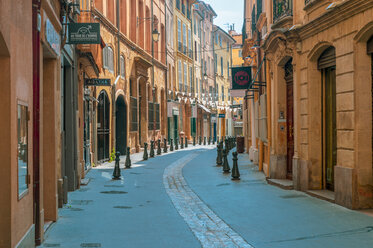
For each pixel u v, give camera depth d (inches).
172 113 1464.1
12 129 195.2
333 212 325.1
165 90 1416.1
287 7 478.3
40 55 253.8
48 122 308.3
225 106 2406.5
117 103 989.2
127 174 639.8
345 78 343.6
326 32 377.4
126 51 981.2
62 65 409.4
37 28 243.9
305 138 426.0
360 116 328.8
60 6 355.9
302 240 253.1
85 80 606.2
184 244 253.6
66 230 285.9
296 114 444.5
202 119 1968.5
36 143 246.8
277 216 324.8
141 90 1175.6
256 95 781.3
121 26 987.9
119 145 1000.2
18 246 201.0
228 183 532.1
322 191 406.6
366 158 329.7
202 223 313.4
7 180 192.5
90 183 530.0
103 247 245.1
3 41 181.3
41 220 255.0
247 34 1042.7
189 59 1771.7
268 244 248.5
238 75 753.0
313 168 419.5
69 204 386.0
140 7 1150.3
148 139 1215.6
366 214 313.6
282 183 473.7
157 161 877.2
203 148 1424.7
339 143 353.4
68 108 464.8
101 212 351.9
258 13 722.8
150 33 1242.0
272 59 534.0
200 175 633.0
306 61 422.9
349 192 333.4
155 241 260.4
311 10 413.7
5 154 192.5
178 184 543.2
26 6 226.5
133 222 315.6
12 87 195.5
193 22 1867.6
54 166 309.1
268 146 568.7
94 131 725.3
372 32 317.1
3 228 191.9
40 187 253.8
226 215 339.0
